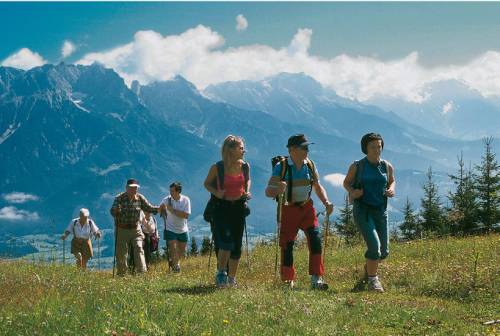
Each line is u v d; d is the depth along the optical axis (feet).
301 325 23.71
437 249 57.00
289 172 36.86
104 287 31.14
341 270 48.52
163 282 37.37
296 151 36.86
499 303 31.45
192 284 36.19
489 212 130.93
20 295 27.40
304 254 66.13
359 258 57.57
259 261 59.41
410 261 49.26
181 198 59.11
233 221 35.91
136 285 34.32
